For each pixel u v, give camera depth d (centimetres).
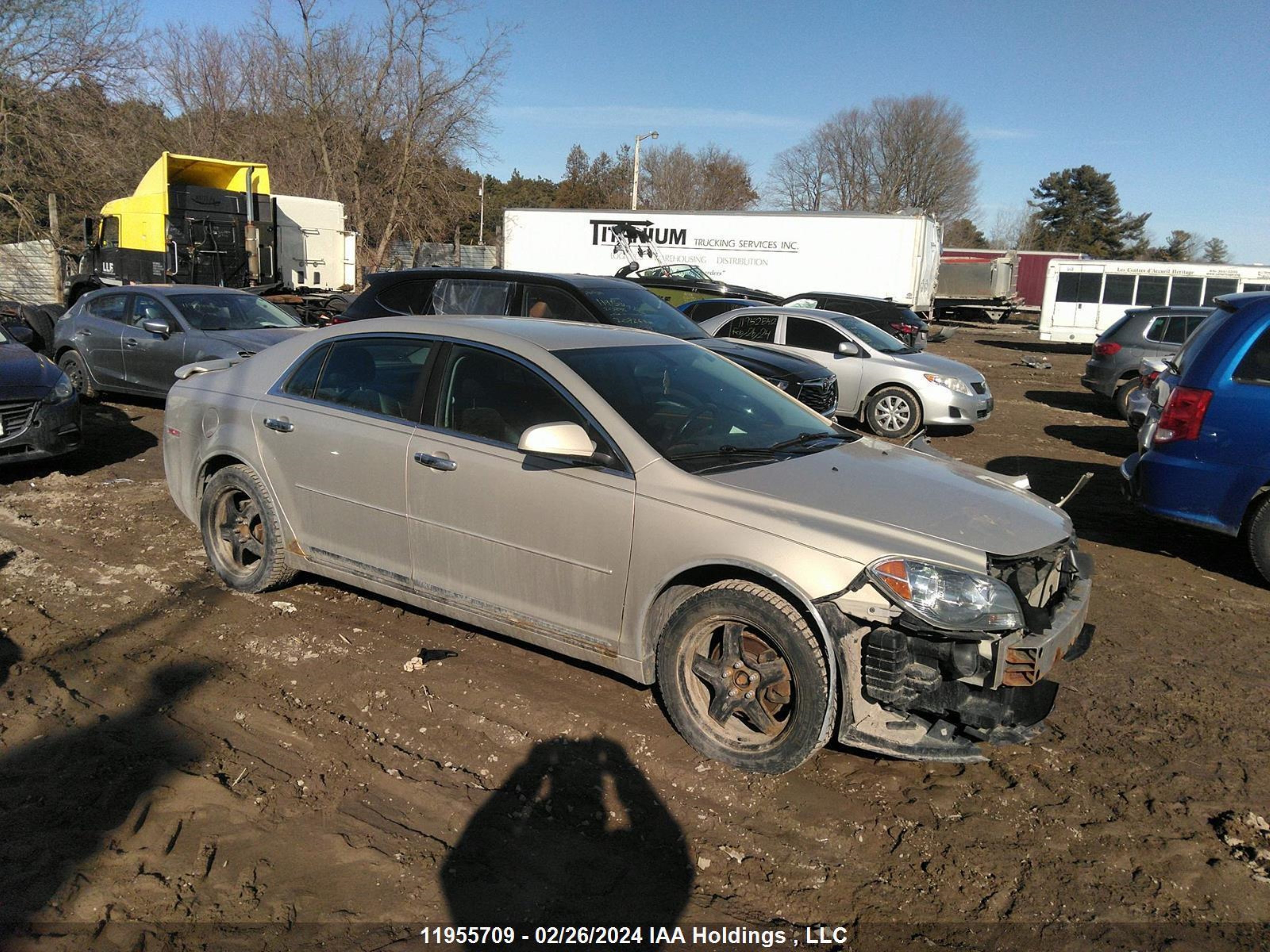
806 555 328
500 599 407
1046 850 313
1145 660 473
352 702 404
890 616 317
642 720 388
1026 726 340
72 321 1170
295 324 1166
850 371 1173
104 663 435
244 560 530
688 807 333
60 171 2316
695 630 356
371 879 294
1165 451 601
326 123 3509
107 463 853
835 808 334
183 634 468
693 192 7162
